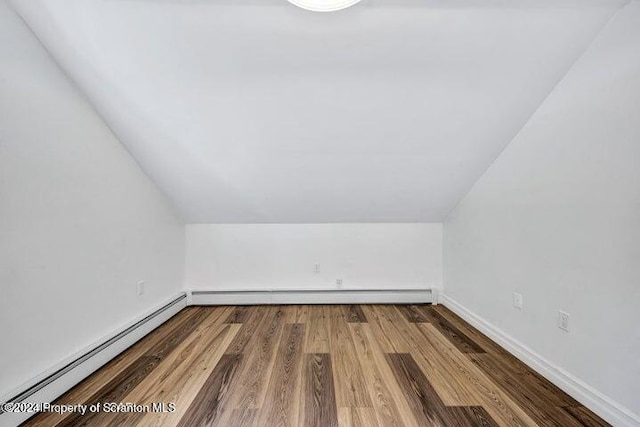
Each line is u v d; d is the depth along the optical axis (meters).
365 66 1.80
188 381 1.92
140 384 1.88
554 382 1.87
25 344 1.57
